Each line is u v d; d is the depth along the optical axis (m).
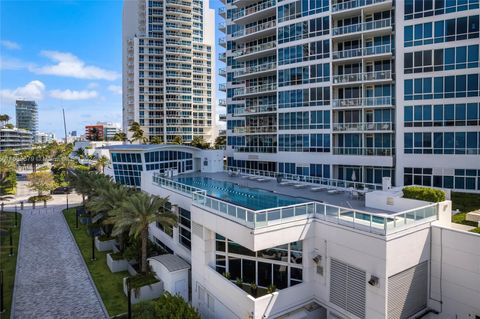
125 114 118.25
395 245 13.81
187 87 113.12
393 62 37.12
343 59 38.41
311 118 40.84
